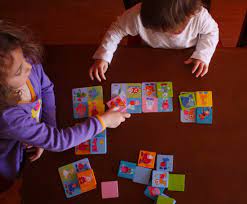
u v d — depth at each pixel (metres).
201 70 1.14
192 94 1.14
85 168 1.12
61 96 1.20
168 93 1.15
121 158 1.12
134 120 1.14
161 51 1.19
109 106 1.17
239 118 1.10
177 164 1.09
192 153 1.09
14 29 0.97
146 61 1.19
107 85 1.19
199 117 1.12
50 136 1.05
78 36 1.96
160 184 1.08
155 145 1.12
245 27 1.42
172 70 1.17
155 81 1.17
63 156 1.14
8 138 1.10
